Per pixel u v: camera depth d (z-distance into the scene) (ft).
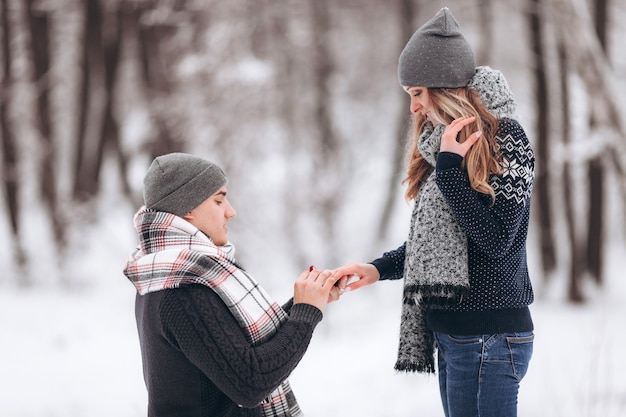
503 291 9.78
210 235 9.39
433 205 9.80
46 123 69.82
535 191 60.03
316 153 65.98
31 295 60.54
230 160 58.49
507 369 9.87
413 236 9.96
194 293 8.66
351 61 81.15
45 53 69.67
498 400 9.84
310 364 36.65
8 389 33.01
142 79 62.80
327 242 58.18
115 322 49.96
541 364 30.94
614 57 58.39
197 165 9.27
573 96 59.62
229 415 8.97
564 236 66.33
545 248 59.62
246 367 8.46
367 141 83.56
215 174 9.34
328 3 73.51
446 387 10.44
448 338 10.04
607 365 27.66
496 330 9.80
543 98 59.47
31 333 46.24
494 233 9.33
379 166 82.43
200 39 59.31
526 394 25.49
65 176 79.61
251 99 59.41
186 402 8.87
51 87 70.85
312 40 67.67
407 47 10.04
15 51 69.87
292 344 8.79
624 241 75.66
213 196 9.37
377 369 33.37
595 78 47.73
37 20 69.26
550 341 37.24
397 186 72.59
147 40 61.21
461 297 9.55
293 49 64.95
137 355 40.14
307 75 68.74
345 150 78.54
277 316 8.98
